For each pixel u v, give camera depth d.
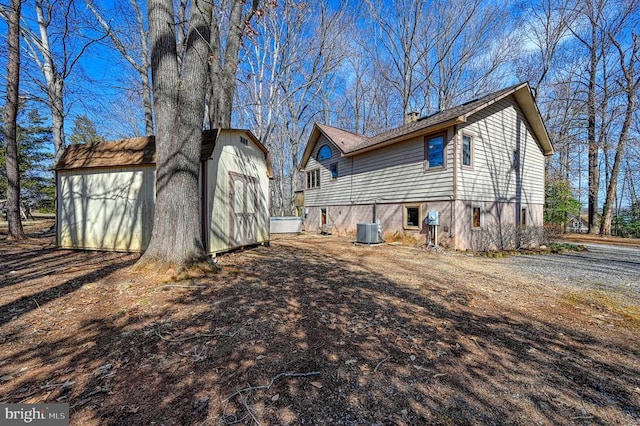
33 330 2.81
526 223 11.66
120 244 6.90
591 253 9.29
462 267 6.56
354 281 4.99
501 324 3.32
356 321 3.26
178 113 4.82
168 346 2.56
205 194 6.22
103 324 2.96
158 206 4.82
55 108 10.94
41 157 21.23
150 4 4.80
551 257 8.34
